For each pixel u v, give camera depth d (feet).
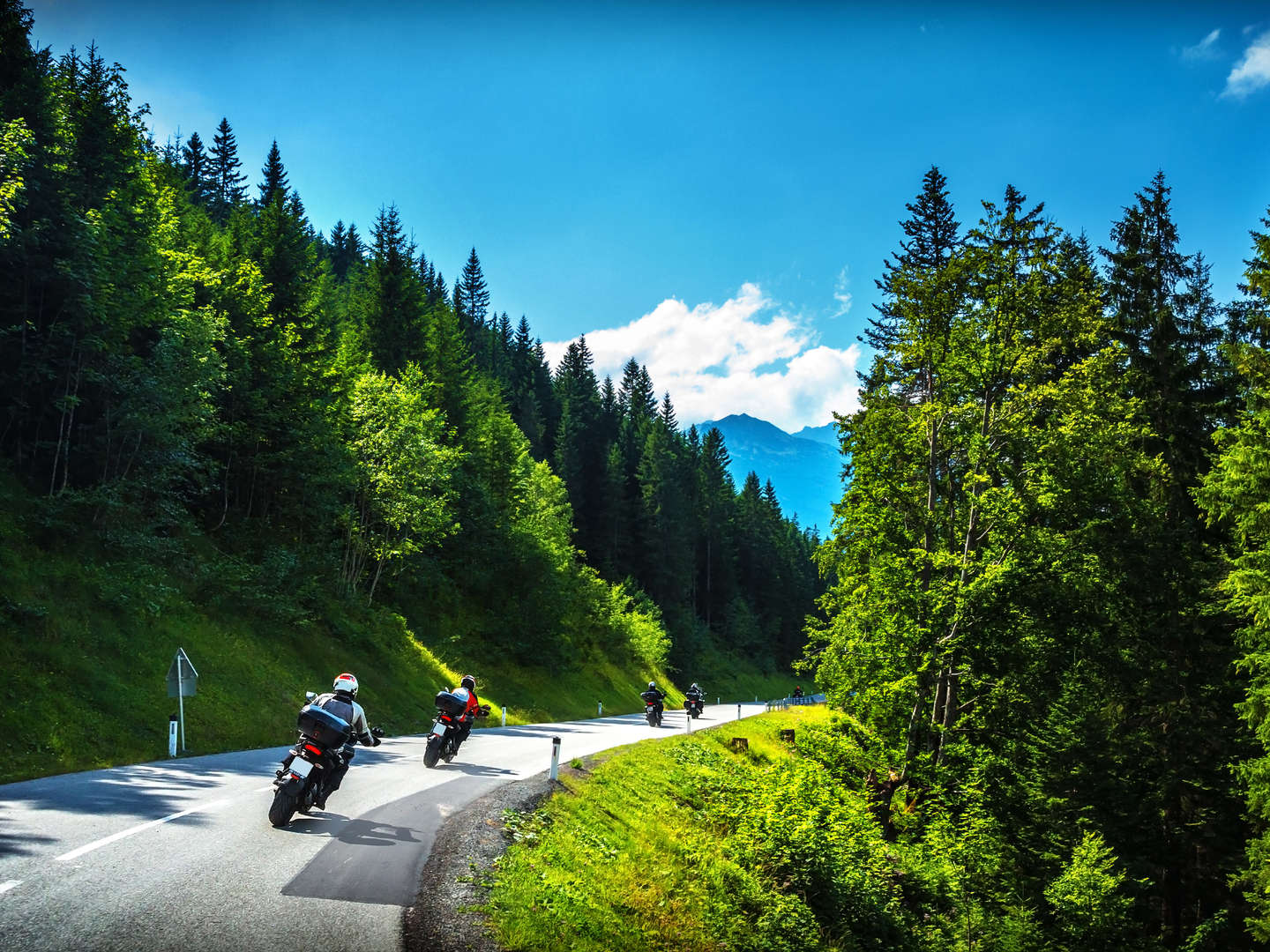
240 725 70.28
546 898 27.07
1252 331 87.35
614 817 45.85
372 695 98.27
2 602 61.00
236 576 94.43
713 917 34.78
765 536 409.28
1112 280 95.50
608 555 287.48
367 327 184.75
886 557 82.28
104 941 17.97
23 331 82.69
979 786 71.10
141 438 88.22
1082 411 75.31
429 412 137.69
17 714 51.93
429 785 45.16
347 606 118.21
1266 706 64.34
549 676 167.02
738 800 55.42
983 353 79.61
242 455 123.34
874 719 80.02
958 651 73.51
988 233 81.92
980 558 82.43
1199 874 78.18
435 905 23.54
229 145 364.58
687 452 374.63
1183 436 89.56
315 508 123.75
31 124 82.74
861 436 86.33
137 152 92.99
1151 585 79.10
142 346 101.81
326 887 23.76
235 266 136.26
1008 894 60.54
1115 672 77.46
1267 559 64.28
